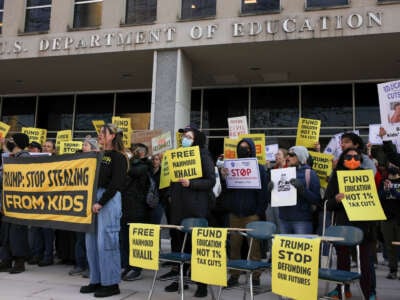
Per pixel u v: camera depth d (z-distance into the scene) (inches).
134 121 597.6
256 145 287.4
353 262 282.0
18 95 650.8
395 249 246.7
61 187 211.3
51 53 480.1
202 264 165.8
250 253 208.5
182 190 205.3
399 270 274.2
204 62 484.1
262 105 546.9
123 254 237.5
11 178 235.8
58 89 617.9
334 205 187.3
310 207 200.7
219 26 431.2
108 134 200.8
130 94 606.2
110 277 192.7
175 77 446.3
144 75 541.0
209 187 201.8
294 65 479.2
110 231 193.3
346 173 183.2
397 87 195.9
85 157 204.1
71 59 489.1
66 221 206.2
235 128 325.7
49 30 487.2
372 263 183.2
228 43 426.0
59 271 253.6
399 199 244.8
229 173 219.0
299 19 406.9
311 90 534.0
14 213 233.8
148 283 226.7
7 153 261.7
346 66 474.9
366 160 199.3
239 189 217.2
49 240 273.3
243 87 556.7
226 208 224.4
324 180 269.0
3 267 248.4
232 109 556.4
